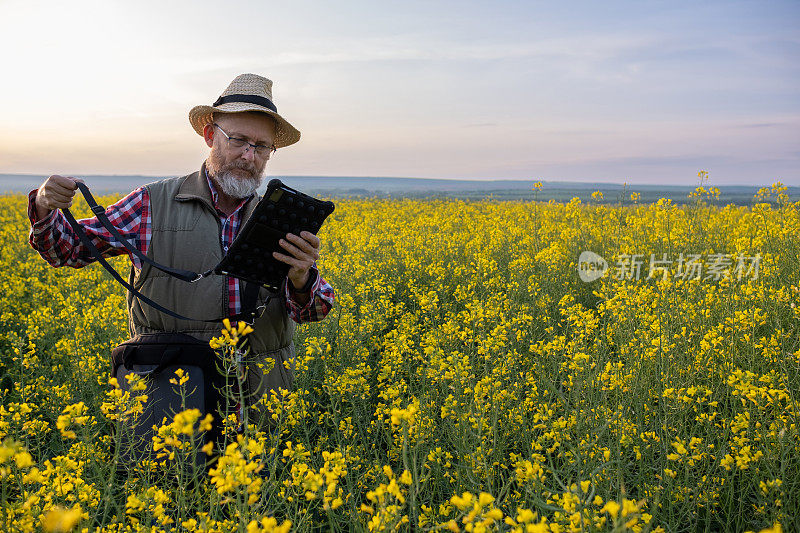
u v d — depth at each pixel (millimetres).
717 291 5770
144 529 2186
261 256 2889
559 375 3842
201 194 3293
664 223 9219
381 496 1840
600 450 2799
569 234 9461
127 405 2510
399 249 9555
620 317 4695
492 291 6684
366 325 5137
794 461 2781
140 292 3258
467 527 1606
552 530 1858
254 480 1932
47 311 5543
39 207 2928
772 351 3814
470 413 2957
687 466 2600
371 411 4105
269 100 3361
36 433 3096
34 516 2070
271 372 3332
